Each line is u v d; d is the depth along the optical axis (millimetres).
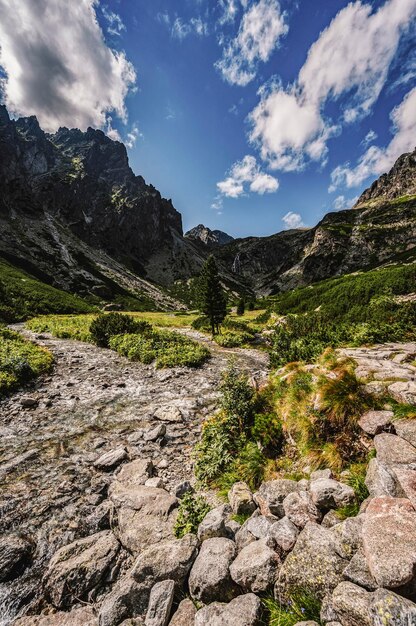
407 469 4305
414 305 18781
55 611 4156
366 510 3568
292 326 26266
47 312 49781
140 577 4043
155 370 18062
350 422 5953
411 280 32719
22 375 14062
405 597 2660
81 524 5680
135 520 5379
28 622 3865
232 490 5691
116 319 26922
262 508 4996
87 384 14445
